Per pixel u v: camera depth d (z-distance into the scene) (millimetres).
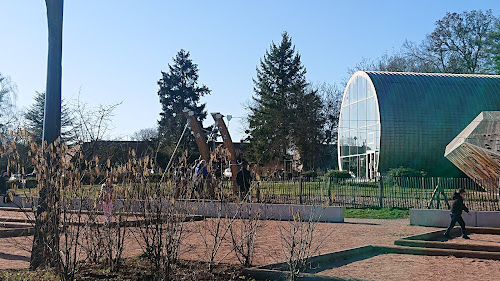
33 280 7875
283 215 19641
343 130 51188
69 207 8508
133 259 9852
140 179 9156
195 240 13336
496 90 44250
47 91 9234
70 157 8773
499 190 22359
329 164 73188
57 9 9383
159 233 8742
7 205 24781
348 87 50156
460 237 16047
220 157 11523
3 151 8875
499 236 16453
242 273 9156
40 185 8352
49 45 9328
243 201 12672
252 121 67125
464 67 60062
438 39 60906
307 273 9703
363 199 23562
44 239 8398
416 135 42219
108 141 10359
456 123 42594
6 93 46719
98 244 9312
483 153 27484
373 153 43844
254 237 11438
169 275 8383
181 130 54844
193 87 67875
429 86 44156
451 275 9984
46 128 9156
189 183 10391
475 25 59375
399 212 22094
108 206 10055
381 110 42531
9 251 11438
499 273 10242
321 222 19484
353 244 13609
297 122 65000
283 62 69812
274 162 64750
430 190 24172
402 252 12734
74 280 8039
